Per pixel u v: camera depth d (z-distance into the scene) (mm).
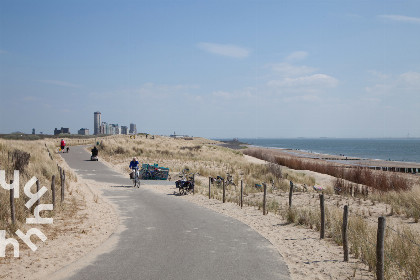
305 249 9242
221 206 16578
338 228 10875
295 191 23438
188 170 29953
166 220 12695
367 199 19891
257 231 11172
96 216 13000
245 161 47031
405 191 19953
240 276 6938
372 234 10227
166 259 7926
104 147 50031
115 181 25344
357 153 126750
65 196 15953
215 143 161625
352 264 8031
